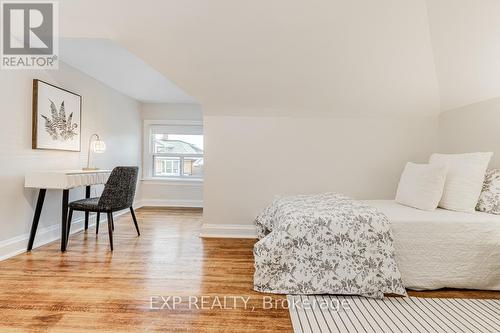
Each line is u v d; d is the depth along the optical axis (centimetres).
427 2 246
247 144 376
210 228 377
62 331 165
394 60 300
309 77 323
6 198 285
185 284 229
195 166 618
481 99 303
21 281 230
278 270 220
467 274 224
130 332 165
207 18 264
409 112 367
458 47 268
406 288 225
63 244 305
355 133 377
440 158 312
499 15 224
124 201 332
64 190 305
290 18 262
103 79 443
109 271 253
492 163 290
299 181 378
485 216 238
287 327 173
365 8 254
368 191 379
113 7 256
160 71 322
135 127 582
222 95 348
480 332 169
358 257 216
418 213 248
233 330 169
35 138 316
